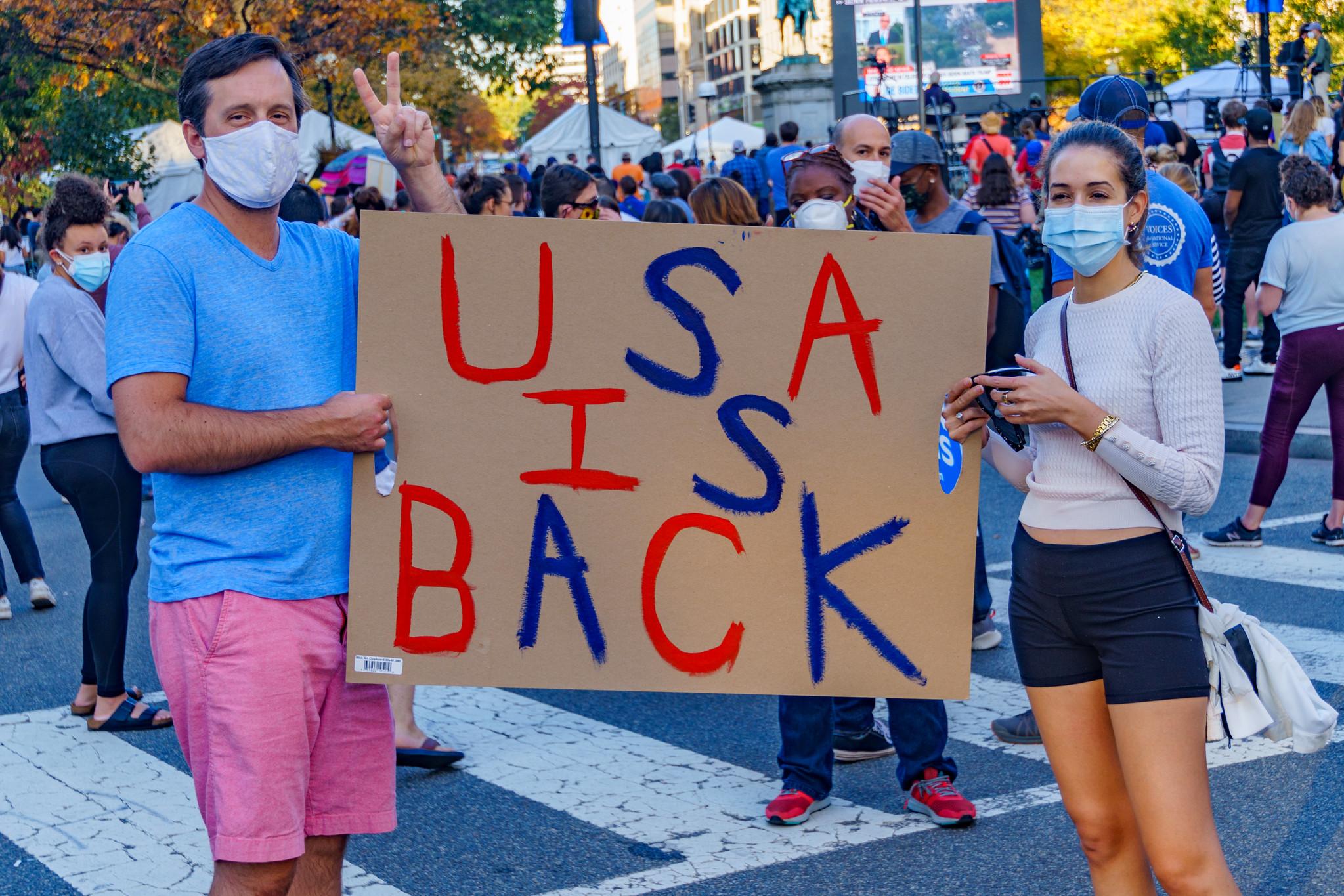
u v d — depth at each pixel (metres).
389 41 25.77
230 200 2.71
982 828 4.11
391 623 2.79
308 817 2.83
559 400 2.80
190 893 3.83
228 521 2.67
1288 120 13.96
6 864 4.05
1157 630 2.68
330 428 2.64
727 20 92.06
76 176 5.14
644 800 4.45
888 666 2.86
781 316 2.80
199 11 22.92
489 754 4.96
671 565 2.84
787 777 4.25
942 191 4.93
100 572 5.26
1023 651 2.87
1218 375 2.72
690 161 23.61
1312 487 8.89
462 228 2.75
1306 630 5.91
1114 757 2.84
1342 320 7.03
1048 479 2.81
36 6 23.11
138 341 2.59
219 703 2.62
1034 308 10.39
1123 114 5.89
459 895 3.79
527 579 2.82
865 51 25.95
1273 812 4.13
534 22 46.53
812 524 2.84
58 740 5.20
